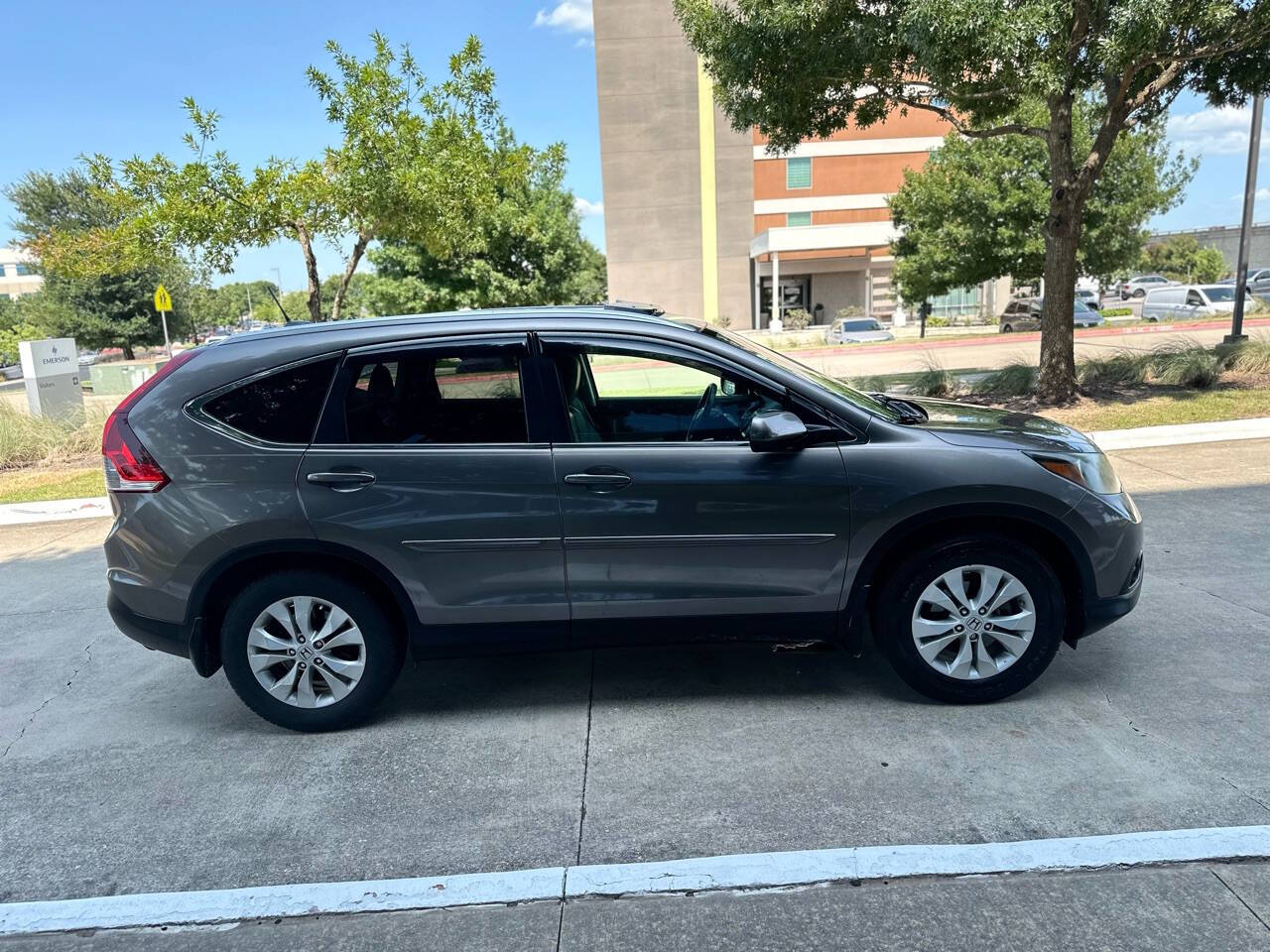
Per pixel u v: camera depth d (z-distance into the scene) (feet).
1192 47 30.12
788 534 12.04
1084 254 80.33
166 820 10.84
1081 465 12.27
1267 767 10.77
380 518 11.95
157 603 12.38
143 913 9.05
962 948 8.02
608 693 13.82
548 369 12.21
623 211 139.85
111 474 12.37
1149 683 13.25
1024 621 12.34
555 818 10.43
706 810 10.43
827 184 146.30
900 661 12.55
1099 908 8.43
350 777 11.64
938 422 13.00
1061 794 10.36
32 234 125.29
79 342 136.46
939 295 95.81
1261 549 19.38
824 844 9.63
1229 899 8.46
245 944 8.55
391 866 9.66
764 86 34.63
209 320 186.70
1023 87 30.27
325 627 12.53
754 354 12.55
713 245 141.79
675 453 11.99
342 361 12.26
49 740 13.32
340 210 37.32
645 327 12.47
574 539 12.05
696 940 8.29
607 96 136.26
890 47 31.07
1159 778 10.60
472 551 12.08
